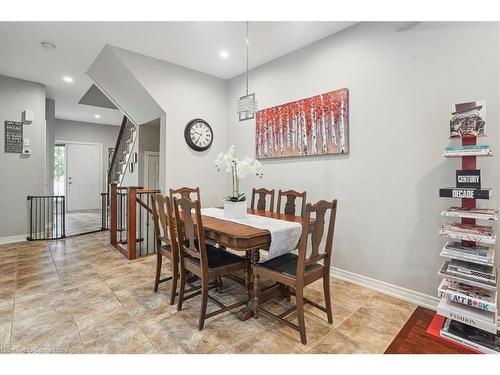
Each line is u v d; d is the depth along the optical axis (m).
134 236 3.55
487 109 2.03
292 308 2.10
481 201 2.05
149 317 2.14
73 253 3.79
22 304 2.31
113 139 8.73
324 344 1.83
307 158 3.30
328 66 3.06
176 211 2.20
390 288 2.58
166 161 3.88
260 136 3.88
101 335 1.89
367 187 2.74
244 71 4.14
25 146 4.52
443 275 1.91
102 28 2.96
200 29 2.96
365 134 2.75
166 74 3.83
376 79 2.66
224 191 4.54
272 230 2.08
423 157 2.37
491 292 1.84
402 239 2.51
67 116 7.43
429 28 2.31
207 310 2.27
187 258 2.25
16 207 4.47
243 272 3.04
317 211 1.89
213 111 4.37
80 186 8.18
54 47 3.40
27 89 4.55
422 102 2.36
